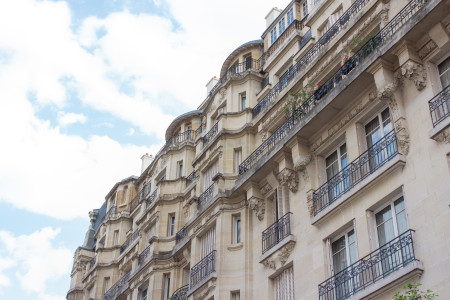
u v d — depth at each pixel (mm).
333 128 23984
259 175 27141
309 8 32656
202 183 32906
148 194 44344
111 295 40781
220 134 31562
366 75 21875
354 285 19844
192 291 27938
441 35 19609
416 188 18750
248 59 35750
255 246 26719
